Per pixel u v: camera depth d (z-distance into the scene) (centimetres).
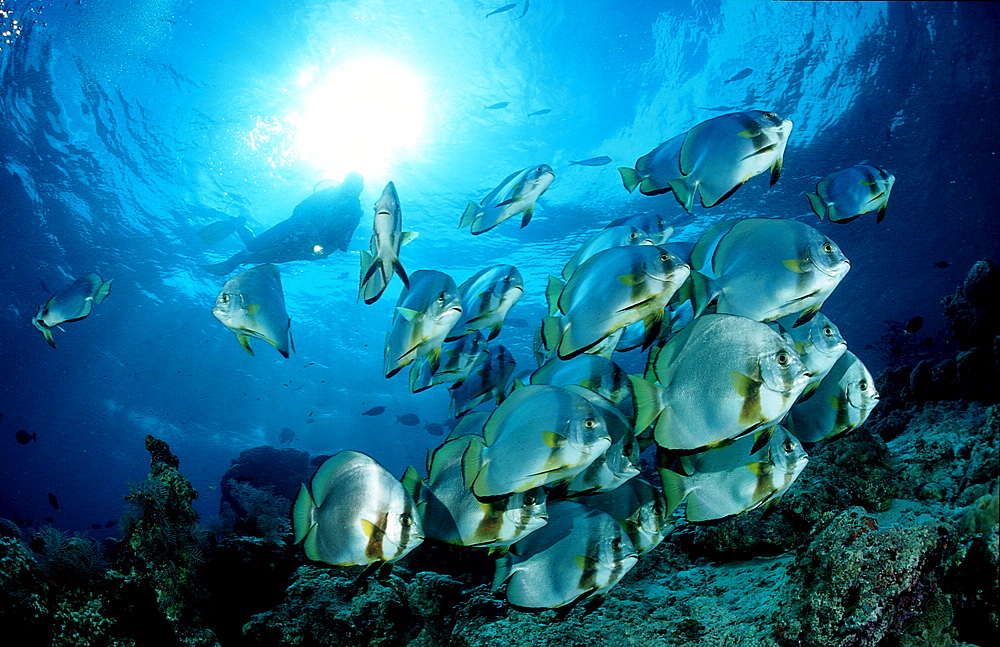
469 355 399
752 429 215
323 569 469
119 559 425
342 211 972
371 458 253
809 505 429
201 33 1483
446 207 1991
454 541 264
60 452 3800
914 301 2666
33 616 361
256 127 1683
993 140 2084
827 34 1681
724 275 268
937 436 557
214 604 470
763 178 2036
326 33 1519
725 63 1709
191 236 2055
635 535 301
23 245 2125
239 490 1085
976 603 293
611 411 262
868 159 2081
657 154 318
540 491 262
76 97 1641
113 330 2642
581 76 1691
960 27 1758
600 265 260
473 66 1639
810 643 292
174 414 3422
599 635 360
